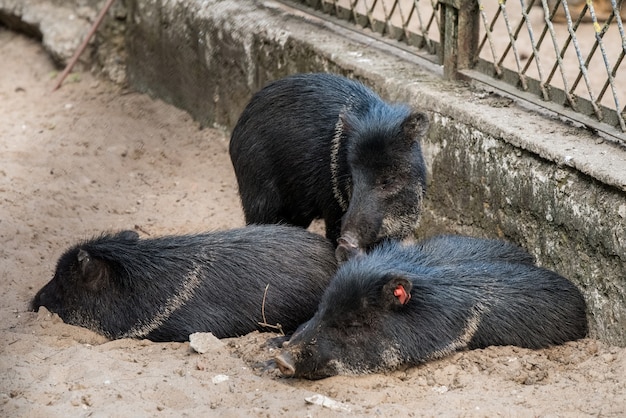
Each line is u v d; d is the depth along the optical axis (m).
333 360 7.95
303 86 10.06
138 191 13.16
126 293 9.10
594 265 8.53
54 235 11.63
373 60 11.59
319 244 9.48
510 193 9.41
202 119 15.27
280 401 7.20
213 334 8.91
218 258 9.20
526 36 15.95
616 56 14.99
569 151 8.73
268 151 10.17
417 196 9.25
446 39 10.68
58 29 17.34
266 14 13.80
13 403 7.01
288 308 9.07
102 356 8.05
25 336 8.59
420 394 7.56
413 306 8.21
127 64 17.02
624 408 7.02
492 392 7.51
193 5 14.82
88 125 15.38
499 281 8.63
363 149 8.95
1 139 14.82
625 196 8.16
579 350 8.37
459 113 9.95
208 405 7.18
